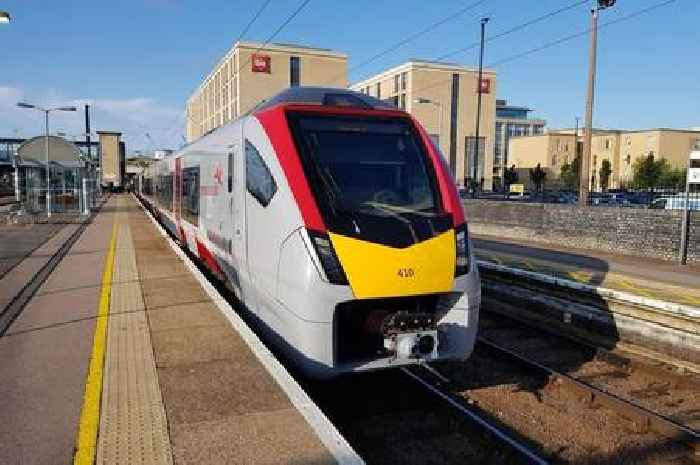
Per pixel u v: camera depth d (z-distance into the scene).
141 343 6.41
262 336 7.24
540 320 10.95
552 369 7.97
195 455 3.86
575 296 10.59
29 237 19.42
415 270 5.76
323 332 5.57
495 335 9.91
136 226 24.17
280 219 6.14
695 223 15.41
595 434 6.04
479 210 26.03
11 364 6.00
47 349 6.50
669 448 5.77
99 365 5.70
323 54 82.25
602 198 39.34
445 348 6.13
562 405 6.81
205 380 5.23
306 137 6.55
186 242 14.22
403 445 5.68
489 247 19.92
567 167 85.44
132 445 4.02
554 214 20.89
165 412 4.55
